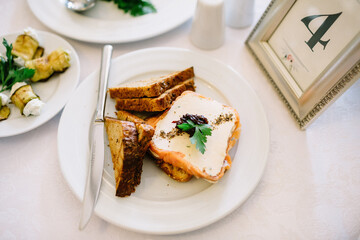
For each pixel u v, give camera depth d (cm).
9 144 31
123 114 31
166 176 29
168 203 27
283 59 34
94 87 33
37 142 31
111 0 41
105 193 27
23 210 27
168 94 31
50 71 33
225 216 26
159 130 30
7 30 39
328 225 27
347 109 34
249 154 29
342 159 31
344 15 27
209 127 28
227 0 38
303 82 31
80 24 38
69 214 27
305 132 32
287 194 29
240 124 31
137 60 35
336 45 27
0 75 33
